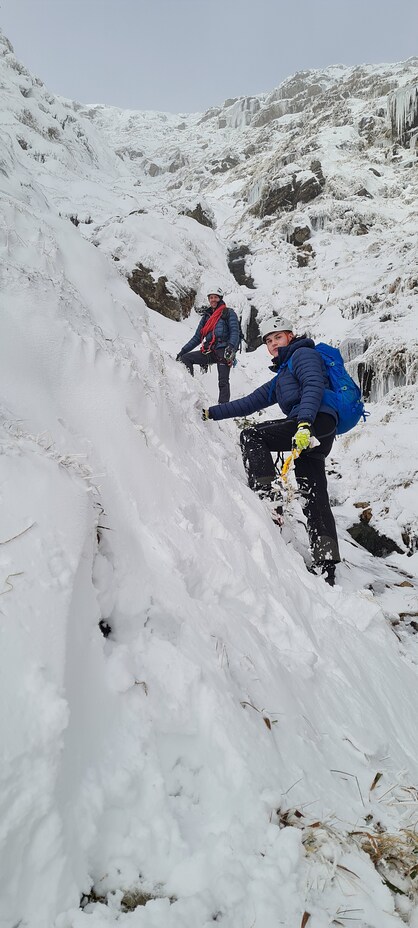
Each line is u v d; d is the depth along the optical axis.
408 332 8.77
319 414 3.12
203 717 1.32
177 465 2.39
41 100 24.47
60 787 0.97
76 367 2.16
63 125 24.34
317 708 1.75
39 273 2.48
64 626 1.14
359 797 1.46
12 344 1.95
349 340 9.33
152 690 1.31
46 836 0.92
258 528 2.70
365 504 5.64
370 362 8.46
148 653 1.40
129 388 2.32
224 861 1.07
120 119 50.28
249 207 20.42
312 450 3.17
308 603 2.44
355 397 3.19
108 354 2.35
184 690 1.34
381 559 4.67
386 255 13.62
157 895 1.01
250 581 2.11
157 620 1.53
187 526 2.04
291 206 18.72
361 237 15.74
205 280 12.01
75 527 1.35
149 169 35.19
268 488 3.30
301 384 3.15
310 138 23.34
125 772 1.11
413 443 6.28
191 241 13.21
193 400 3.48
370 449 6.50
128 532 1.77
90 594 1.33
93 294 3.40
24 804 0.90
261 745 1.35
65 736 1.02
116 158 27.64
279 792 1.26
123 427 2.15
